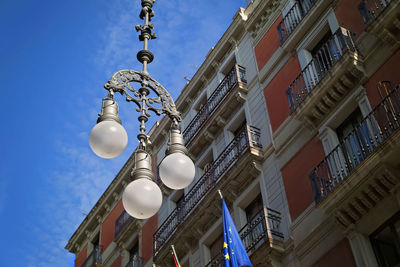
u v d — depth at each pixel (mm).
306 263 15109
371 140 13945
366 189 13266
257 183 18734
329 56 17531
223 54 25250
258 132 19812
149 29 10484
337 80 15984
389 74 14852
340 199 13633
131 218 27438
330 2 18484
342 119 16125
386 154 12539
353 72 15586
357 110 15805
